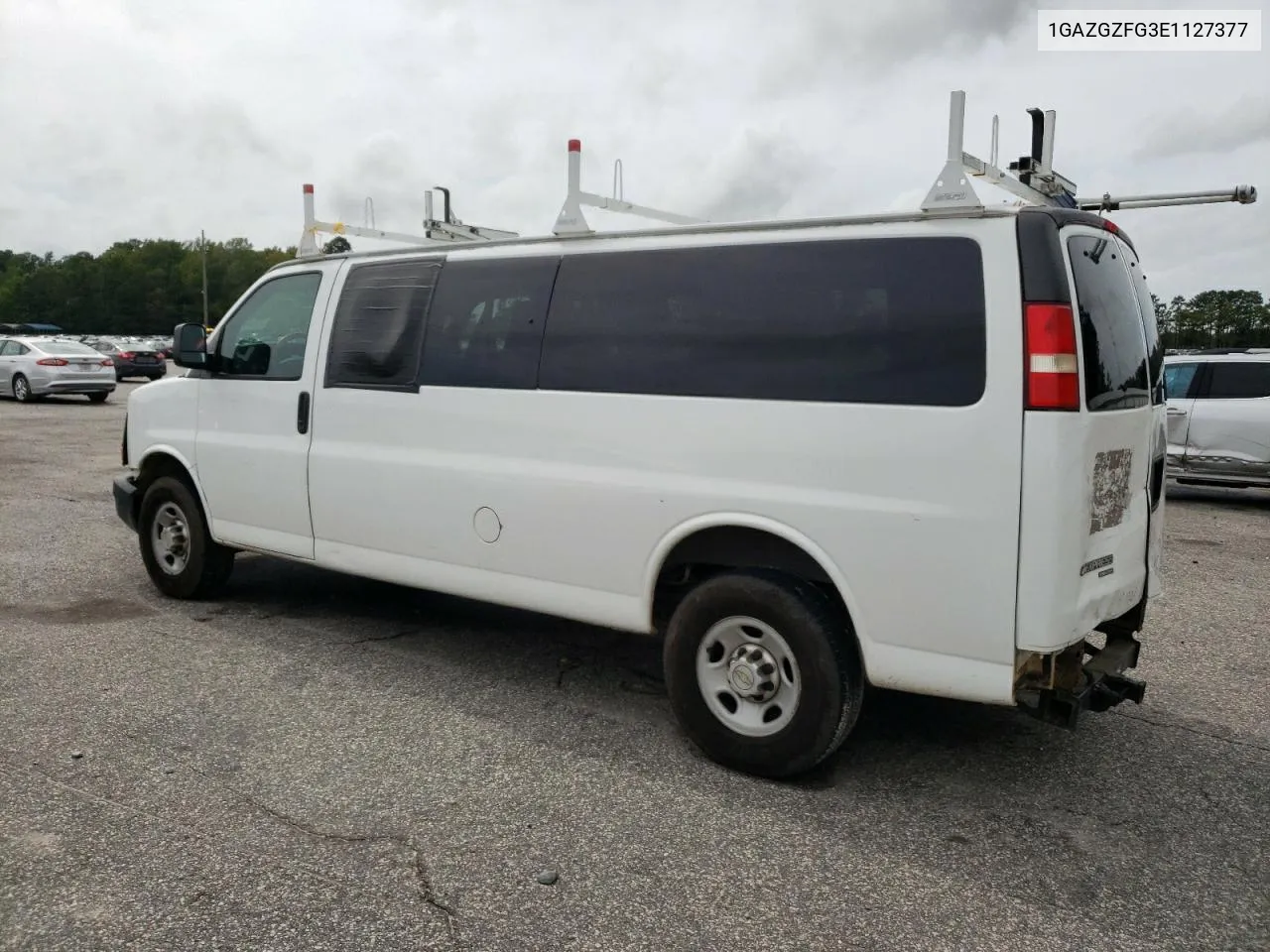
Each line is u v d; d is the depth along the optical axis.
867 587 3.43
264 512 5.37
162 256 115.44
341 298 5.03
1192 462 11.21
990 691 3.26
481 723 4.21
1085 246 3.37
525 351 4.27
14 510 9.05
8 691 4.45
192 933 2.68
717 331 3.75
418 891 2.91
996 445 3.16
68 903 2.80
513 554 4.35
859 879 3.05
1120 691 3.72
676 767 3.83
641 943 2.69
